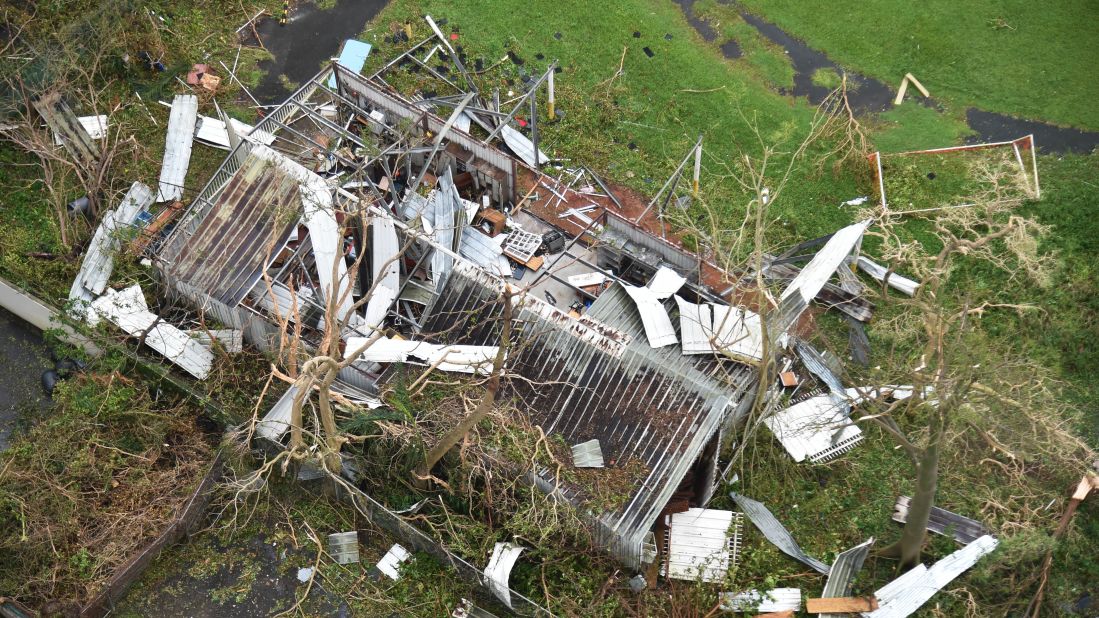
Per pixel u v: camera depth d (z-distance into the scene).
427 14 29.73
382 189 24.23
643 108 27.92
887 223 23.64
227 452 20.00
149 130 26.31
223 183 23.19
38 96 24.95
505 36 29.39
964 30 29.70
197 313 22.03
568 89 28.14
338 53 28.75
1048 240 24.92
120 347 21.17
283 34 29.02
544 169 26.36
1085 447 19.67
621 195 26.11
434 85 28.03
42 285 22.89
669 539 19.62
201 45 28.38
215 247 21.78
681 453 19.11
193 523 19.83
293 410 17.19
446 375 20.12
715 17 30.16
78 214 23.98
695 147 23.83
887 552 19.67
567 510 18.48
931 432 15.91
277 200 21.92
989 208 22.77
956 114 28.14
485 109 27.11
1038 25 29.69
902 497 20.80
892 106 28.33
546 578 19.42
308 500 20.53
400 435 18.72
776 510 20.75
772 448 21.38
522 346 19.84
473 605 19.23
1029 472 21.05
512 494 19.09
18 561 18.92
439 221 22.83
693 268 22.83
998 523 20.30
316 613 19.27
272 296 18.42
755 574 19.69
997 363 19.31
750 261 22.69
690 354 20.48
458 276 21.08
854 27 29.91
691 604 19.09
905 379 20.47
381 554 20.00
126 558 19.20
